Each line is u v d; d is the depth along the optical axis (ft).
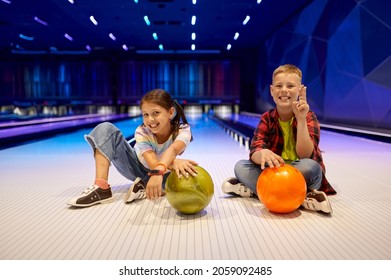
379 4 14.85
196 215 4.81
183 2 22.13
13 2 22.06
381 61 15.02
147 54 39.78
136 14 24.89
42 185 6.81
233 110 42.39
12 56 39.04
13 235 4.13
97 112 41.45
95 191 5.27
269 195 4.61
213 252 3.63
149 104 4.94
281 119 5.41
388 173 7.72
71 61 39.40
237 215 4.79
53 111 40.88
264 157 4.80
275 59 31.27
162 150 5.42
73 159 10.16
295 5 23.27
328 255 3.55
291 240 3.92
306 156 5.22
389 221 4.54
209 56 39.86
